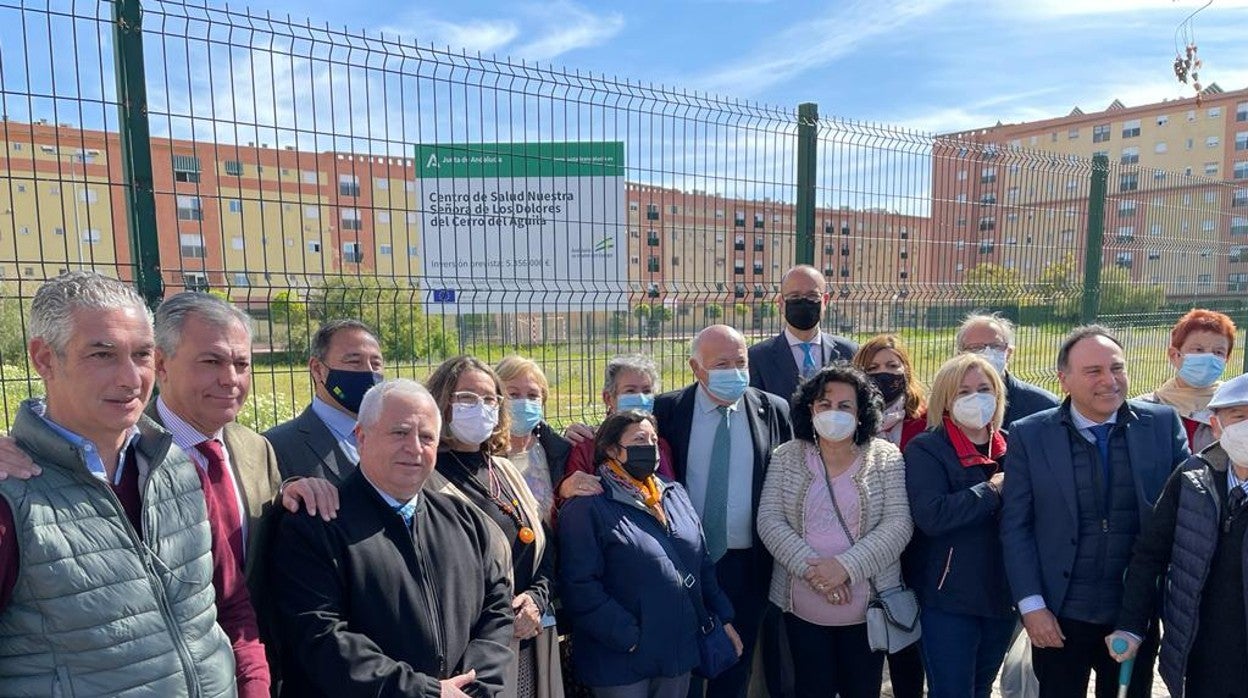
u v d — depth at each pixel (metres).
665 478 3.32
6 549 1.56
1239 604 2.57
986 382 3.20
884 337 3.93
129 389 1.71
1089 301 6.42
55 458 1.66
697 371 3.53
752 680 3.87
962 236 5.52
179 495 1.88
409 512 2.33
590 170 4.07
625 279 4.23
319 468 2.64
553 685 2.97
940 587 3.18
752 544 3.50
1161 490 2.97
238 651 2.00
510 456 3.23
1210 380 3.88
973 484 3.17
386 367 3.55
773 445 3.63
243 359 2.16
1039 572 3.03
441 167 3.72
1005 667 3.72
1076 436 3.01
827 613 3.22
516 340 3.95
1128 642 2.83
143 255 2.87
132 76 2.81
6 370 2.74
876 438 3.49
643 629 2.90
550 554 3.00
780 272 4.69
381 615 2.14
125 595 1.69
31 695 1.58
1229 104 18.17
